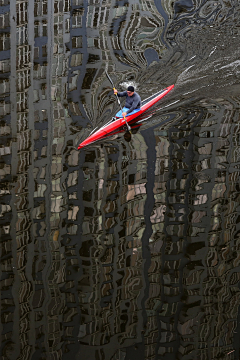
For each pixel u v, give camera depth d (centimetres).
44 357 1213
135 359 1208
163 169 1905
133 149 2036
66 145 2066
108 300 1376
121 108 2227
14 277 1444
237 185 1814
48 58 2888
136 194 1777
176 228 1633
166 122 2253
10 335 1270
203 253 1538
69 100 2455
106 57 2930
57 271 1468
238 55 2919
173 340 1273
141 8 3459
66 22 3259
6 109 2355
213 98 2477
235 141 2067
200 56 2936
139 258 1520
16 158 1972
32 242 1570
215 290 1411
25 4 3391
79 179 1850
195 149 2016
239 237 1595
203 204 1728
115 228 1630
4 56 2888
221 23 3306
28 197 1761
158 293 1402
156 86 2642
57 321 1313
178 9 3488
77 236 1598
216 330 1296
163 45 3084
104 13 3362
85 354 1223
